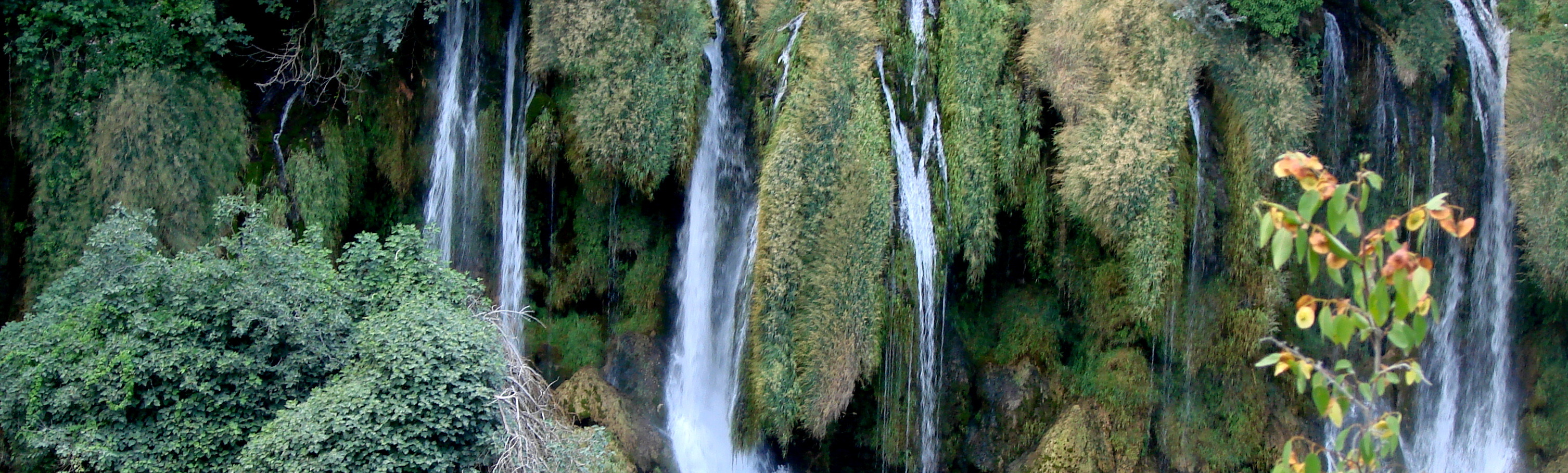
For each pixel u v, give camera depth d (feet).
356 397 35.45
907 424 47.42
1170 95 46.14
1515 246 50.29
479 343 37.42
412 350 36.27
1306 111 47.16
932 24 47.21
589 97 47.24
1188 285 47.78
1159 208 45.55
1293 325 48.83
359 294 39.83
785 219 44.52
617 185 48.75
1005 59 48.08
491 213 51.31
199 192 46.75
